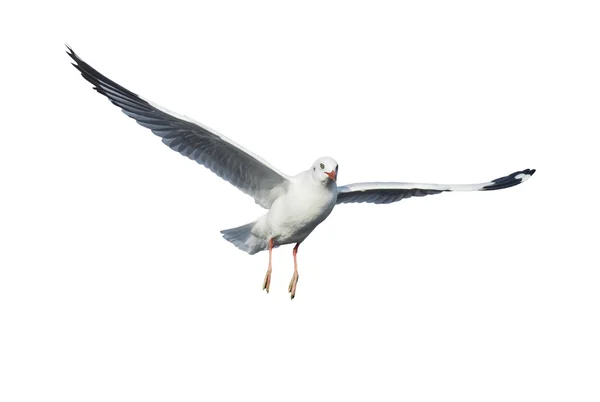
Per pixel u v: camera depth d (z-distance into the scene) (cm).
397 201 1559
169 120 1285
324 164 1327
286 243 1441
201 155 1355
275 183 1396
